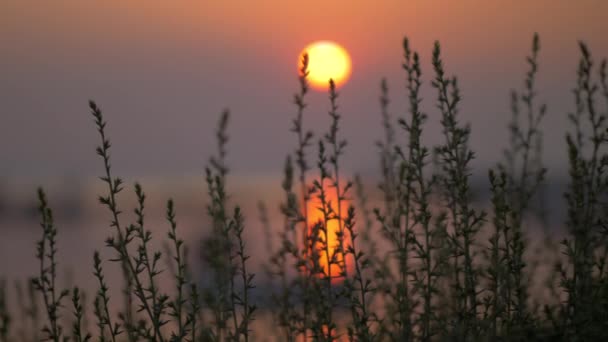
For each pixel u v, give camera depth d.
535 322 9.91
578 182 9.10
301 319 9.98
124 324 9.20
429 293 9.26
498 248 8.96
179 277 8.78
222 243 9.59
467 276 9.09
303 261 9.84
